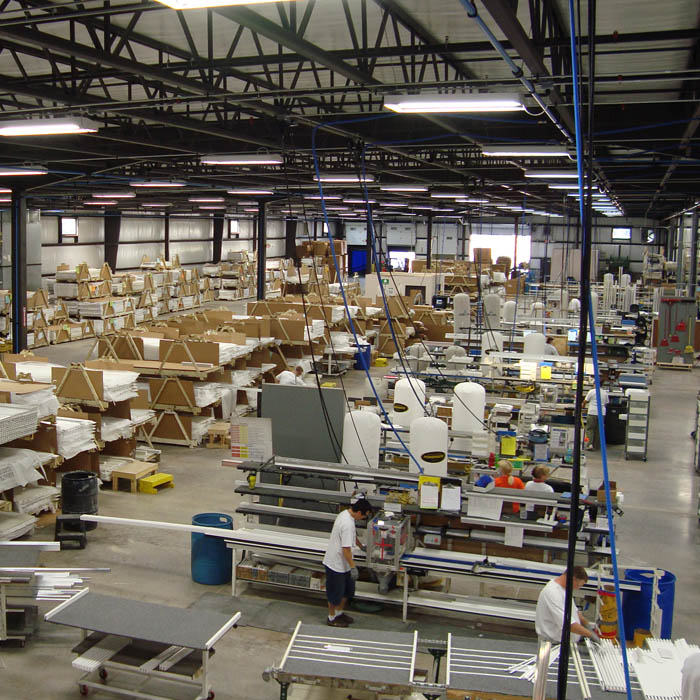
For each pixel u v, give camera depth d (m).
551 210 36.81
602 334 19.44
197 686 6.18
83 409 12.39
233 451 8.59
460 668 5.45
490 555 7.83
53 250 33.12
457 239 48.53
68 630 7.39
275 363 18.84
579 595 7.37
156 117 10.72
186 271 33.75
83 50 7.11
